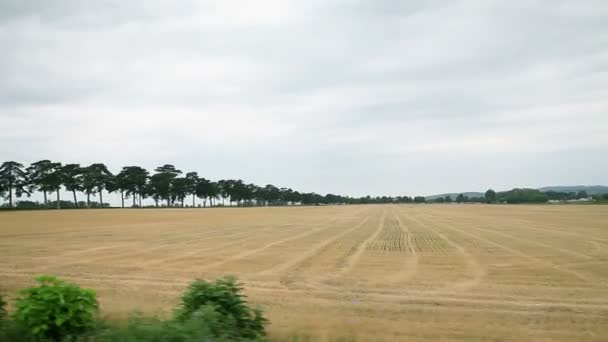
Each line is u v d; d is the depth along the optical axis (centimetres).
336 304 1351
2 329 713
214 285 866
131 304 1305
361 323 1115
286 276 1903
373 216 8219
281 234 4244
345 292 1553
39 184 12988
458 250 2875
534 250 2844
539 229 4597
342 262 2348
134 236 3978
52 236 3947
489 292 1562
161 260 2417
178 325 709
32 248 2997
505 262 2334
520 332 1064
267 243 3381
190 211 11019
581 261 2361
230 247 3091
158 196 15900
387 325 1101
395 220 6731
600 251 2778
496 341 989
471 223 5725
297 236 4009
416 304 1359
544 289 1622
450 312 1255
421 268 2138
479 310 1284
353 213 9794
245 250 2909
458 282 1767
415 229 4806
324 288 1633
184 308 839
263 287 1645
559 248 2942
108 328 768
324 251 2859
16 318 721
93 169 14438
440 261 2381
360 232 4466
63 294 723
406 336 1003
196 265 2230
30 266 2170
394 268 2141
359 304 1352
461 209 11675
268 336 877
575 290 1605
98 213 9381
